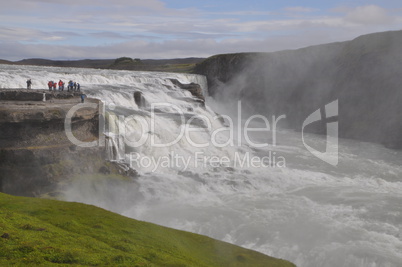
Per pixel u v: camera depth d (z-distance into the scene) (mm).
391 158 70875
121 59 192750
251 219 37250
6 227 21688
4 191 39719
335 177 55625
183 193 44969
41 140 43031
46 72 76188
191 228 36000
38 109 42969
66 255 19297
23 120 41531
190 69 157625
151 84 86938
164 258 21875
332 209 40500
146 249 22969
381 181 53750
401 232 34531
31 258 18375
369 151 76625
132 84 84062
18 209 27219
